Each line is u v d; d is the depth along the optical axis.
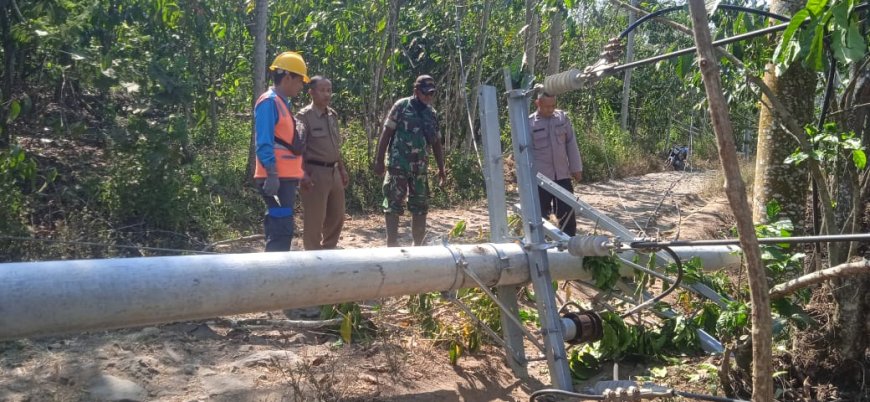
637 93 21.16
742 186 2.61
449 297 4.33
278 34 12.45
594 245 4.02
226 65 11.94
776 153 5.34
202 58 10.83
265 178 5.12
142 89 7.56
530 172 4.29
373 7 11.12
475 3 12.41
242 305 3.49
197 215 7.36
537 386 4.47
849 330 4.07
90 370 3.93
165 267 3.35
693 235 8.73
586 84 3.96
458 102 12.27
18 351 4.08
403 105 6.39
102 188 6.95
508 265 4.24
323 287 3.66
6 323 3.05
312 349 4.59
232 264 3.48
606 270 4.53
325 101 5.61
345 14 11.15
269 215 5.21
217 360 4.27
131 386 3.81
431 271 4.01
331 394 3.92
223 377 4.03
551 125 6.66
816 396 4.11
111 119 7.77
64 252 5.93
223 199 8.23
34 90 7.83
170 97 7.69
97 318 3.20
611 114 19.00
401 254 3.95
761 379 2.75
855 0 3.41
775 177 5.36
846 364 4.12
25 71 7.95
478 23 12.54
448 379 4.43
